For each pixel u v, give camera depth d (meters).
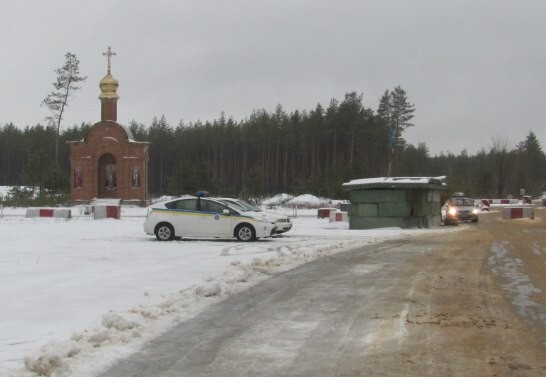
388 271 13.14
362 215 29.84
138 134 113.38
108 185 61.72
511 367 6.07
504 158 85.69
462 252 17.14
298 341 7.16
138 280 11.45
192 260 14.82
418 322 8.09
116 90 63.50
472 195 71.62
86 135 60.81
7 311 8.58
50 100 71.06
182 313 8.69
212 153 107.38
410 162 86.00
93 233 24.48
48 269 13.03
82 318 8.14
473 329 7.67
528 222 36.72
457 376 5.79
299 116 98.50
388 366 6.13
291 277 12.25
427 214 30.30
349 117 85.50
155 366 6.20
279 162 101.88
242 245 19.28
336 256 16.11
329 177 64.50
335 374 5.89
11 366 6.03
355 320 8.25
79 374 5.88
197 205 21.34
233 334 7.52
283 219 23.30
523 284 11.22
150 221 21.39
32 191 59.81
